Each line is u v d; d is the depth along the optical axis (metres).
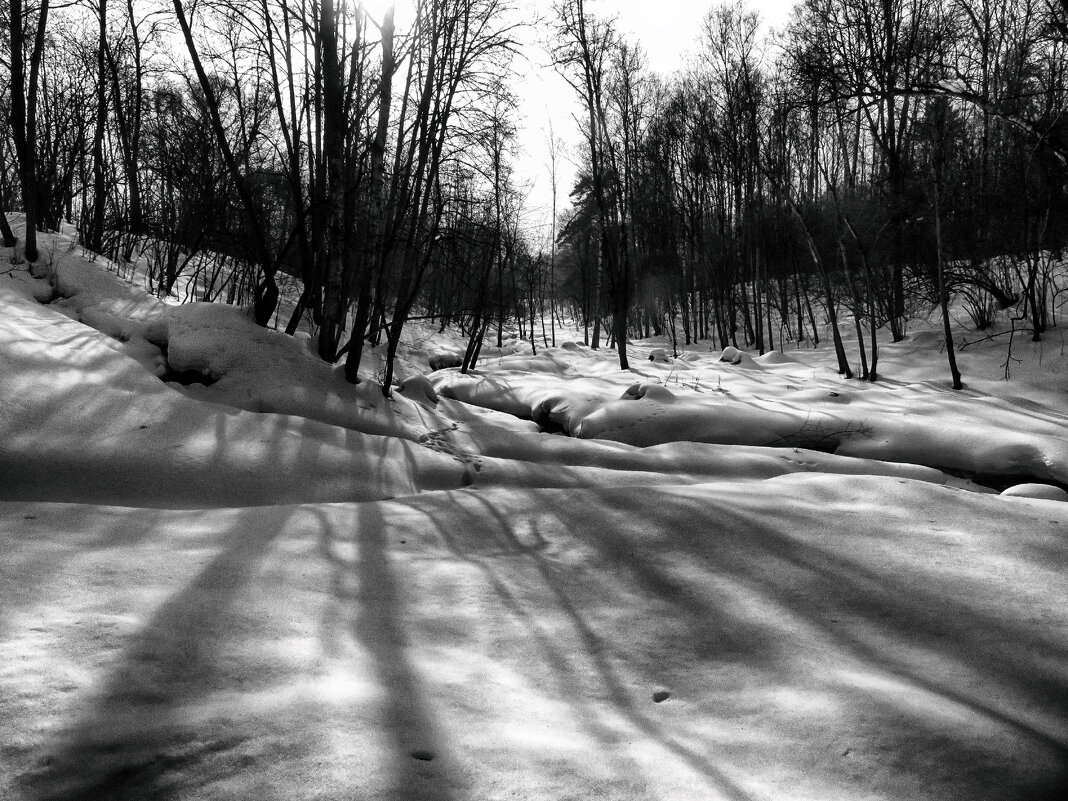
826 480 5.92
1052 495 6.52
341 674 2.83
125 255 11.61
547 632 3.48
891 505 5.32
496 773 2.29
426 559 4.32
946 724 2.76
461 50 8.76
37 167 12.98
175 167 11.23
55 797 2.08
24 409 5.68
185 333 7.70
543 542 4.68
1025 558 4.38
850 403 10.98
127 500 5.18
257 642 3.03
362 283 8.28
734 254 23.44
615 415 10.00
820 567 4.23
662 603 3.81
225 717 2.44
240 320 8.14
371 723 2.48
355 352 8.27
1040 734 2.77
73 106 14.09
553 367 16.69
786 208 21.28
